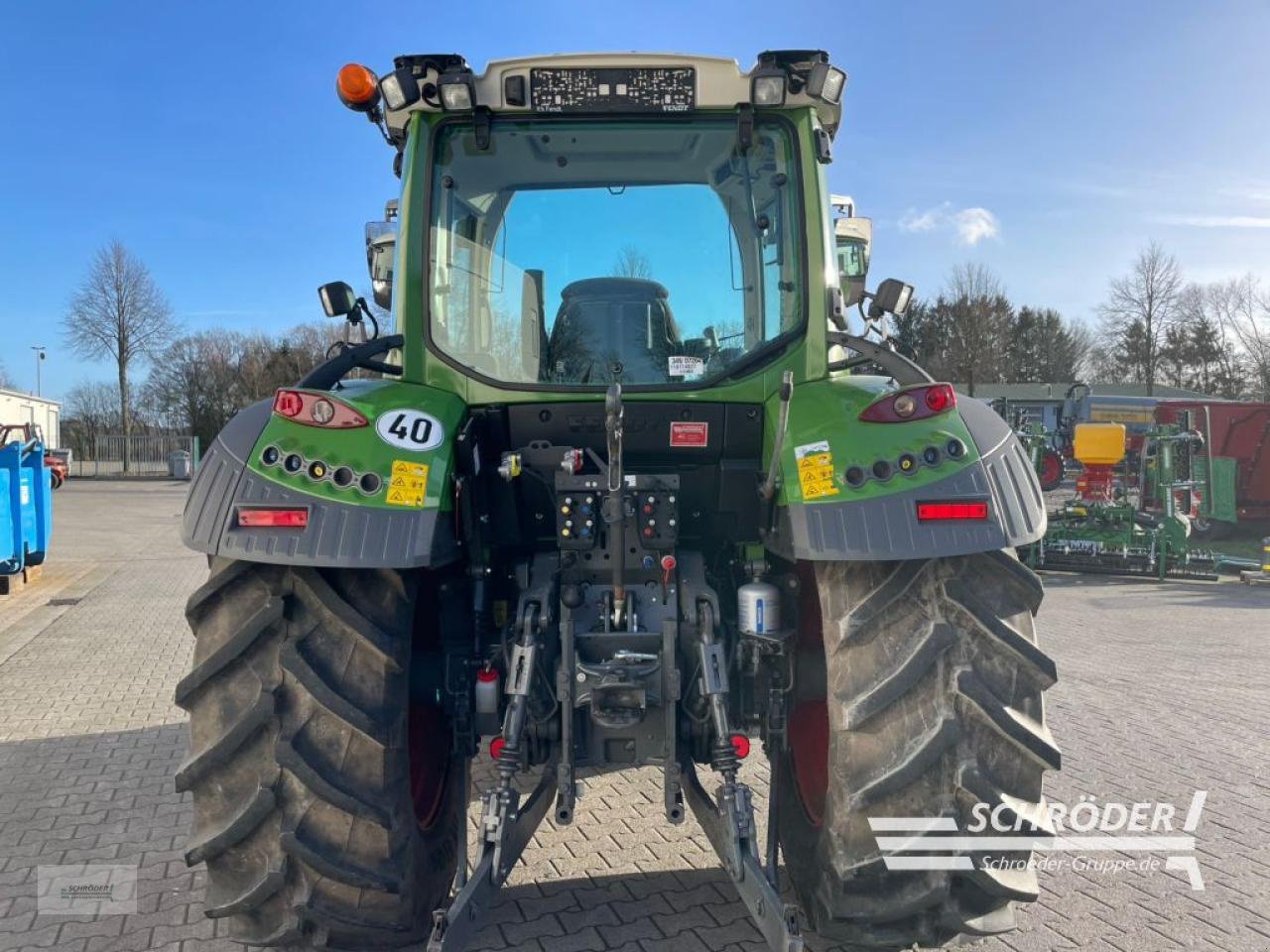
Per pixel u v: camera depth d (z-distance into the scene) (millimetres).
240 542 2461
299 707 2457
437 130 3180
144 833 4031
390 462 2580
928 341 47375
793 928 2219
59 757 5020
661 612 2861
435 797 3119
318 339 55188
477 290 3203
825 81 3064
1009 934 3158
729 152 3207
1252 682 6582
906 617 2500
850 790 2467
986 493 2531
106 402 56812
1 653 7621
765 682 2984
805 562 3070
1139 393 55250
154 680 6719
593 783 4590
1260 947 3086
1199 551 12383
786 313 3172
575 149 3209
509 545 3215
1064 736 5336
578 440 3145
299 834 2432
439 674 3021
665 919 3283
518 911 3346
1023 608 2580
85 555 14047
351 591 2559
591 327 3203
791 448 2689
